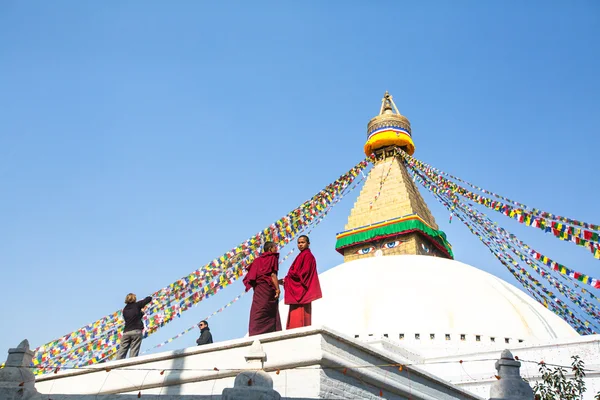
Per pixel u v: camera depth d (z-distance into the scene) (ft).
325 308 67.15
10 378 34.50
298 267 37.68
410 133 105.91
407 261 75.51
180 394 35.58
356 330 62.39
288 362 32.35
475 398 45.03
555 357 54.29
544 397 45.62
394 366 37.09
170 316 57.88
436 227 97.81
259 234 65.72
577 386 46.14
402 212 92.27
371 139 104.37
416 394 38.04
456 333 60.85
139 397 33.65
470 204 75.87
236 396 27.12
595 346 52.80
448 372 57.47
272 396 27.45
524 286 74.59
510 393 35.70
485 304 65.21
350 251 95.81
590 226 50.85
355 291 68.69
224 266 61.41
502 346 57.88
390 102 111.96
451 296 65.51
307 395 30.91
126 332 44.88
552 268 57.82
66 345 56.65
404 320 62.18
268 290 37.93
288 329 34.86
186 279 59.82
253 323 37.29
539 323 65.16
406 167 102.83
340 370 32.83
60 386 41.34
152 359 38.04
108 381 39.17
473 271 75.61
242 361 34.50
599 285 51.88
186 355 37.11
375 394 34.94
